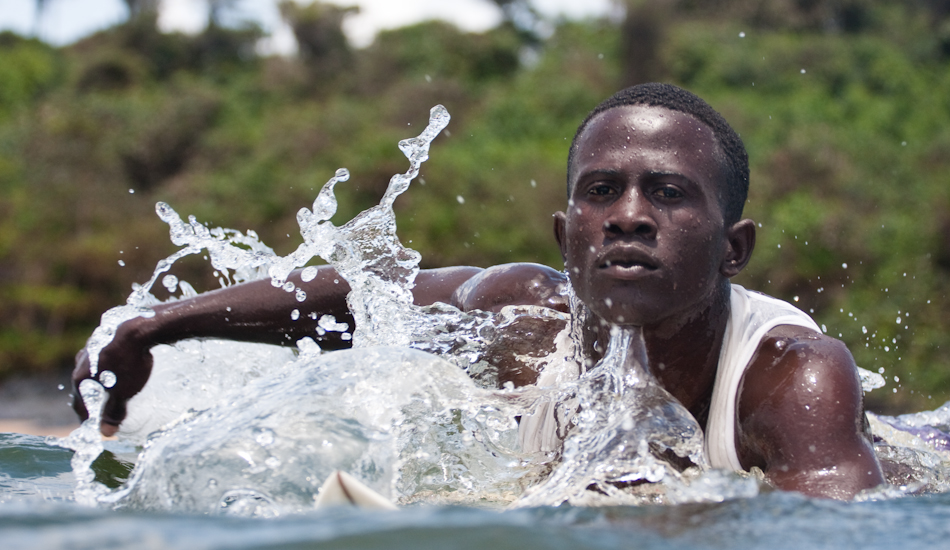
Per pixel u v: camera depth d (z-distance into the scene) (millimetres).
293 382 2053
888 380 8547
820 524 1483
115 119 17719
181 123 17469
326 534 1220
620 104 1968
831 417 1846
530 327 2299
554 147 15930
